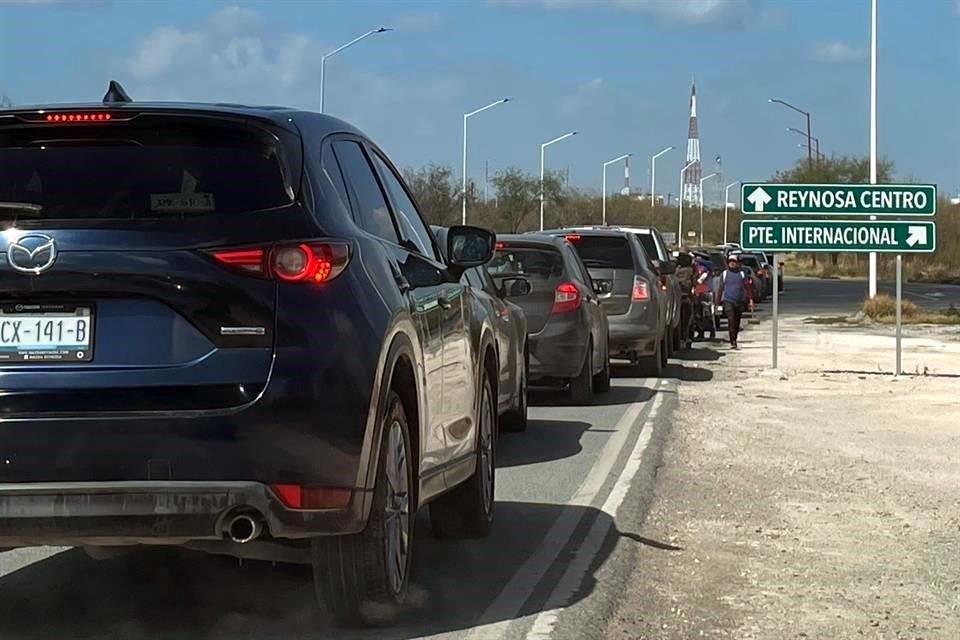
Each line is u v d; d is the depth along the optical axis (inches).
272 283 205.0
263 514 201.5
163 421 197.6
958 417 600.1
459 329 281.1
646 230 914.7
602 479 410.0
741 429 548.1
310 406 202.4
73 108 216.7
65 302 203.2
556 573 283.9
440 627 238.8
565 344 594.6
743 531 337.1
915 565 301.3
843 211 798.5
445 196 2669.8
